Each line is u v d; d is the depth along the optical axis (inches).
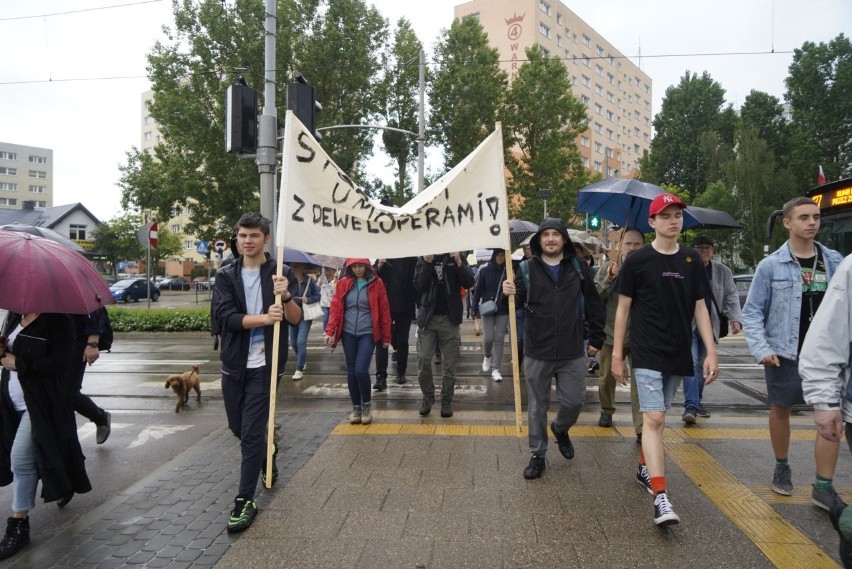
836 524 95.0
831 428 106.4
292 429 228.4
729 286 236.4
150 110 1128.2
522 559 126.9
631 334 151.1
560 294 171.6
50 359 139.6
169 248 2174.0
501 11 2378.2
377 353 309.1
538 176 1411.2
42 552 135.1
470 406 275.4
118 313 607.8
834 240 294.5
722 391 312.8
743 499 157.8
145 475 192.7
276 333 152.0
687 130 2214.6
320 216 181.6
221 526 145.0
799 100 1889.8
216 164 1117.1
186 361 433.1
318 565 125.3
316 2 1125.1
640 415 204.1
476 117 1342.3
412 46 1349.7
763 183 1595.7
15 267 132.0
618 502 156.0
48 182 4419.3
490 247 187.0
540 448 174.7
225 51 1091.3
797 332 152.7
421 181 898.7
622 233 220.4
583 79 2625.5
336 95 1179.9
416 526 142.8
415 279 242.8
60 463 143.6
